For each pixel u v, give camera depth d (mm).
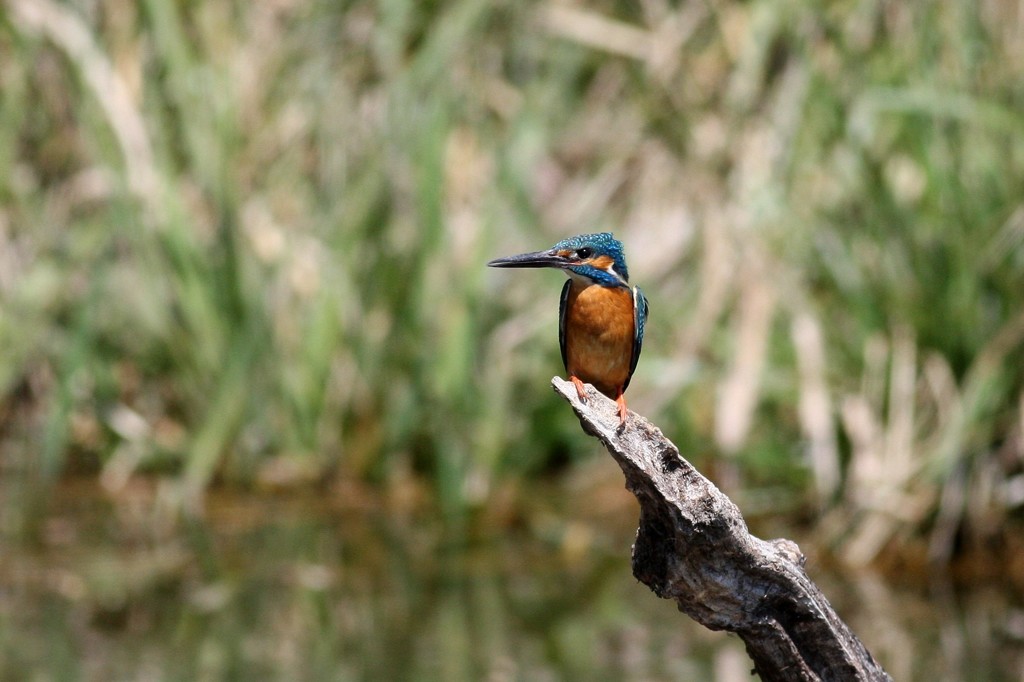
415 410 14484
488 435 14250
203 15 15828
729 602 6477
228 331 14570
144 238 14688
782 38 16219
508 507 14047
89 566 12312
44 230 15438
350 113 15812
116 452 14992
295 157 15703
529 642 10555
